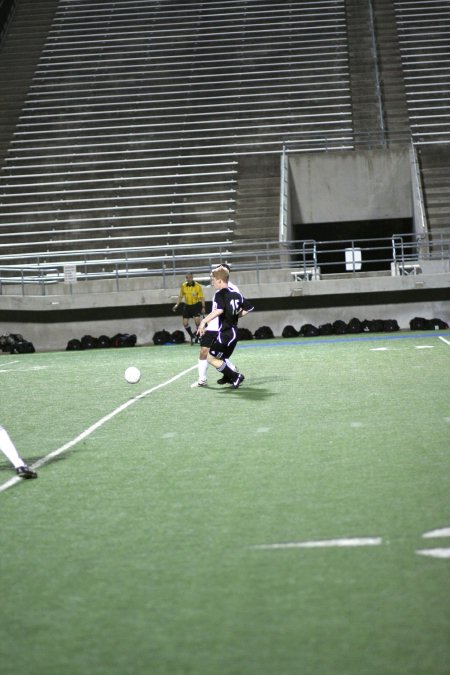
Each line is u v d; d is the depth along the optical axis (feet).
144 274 188.14
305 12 279.90
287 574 30.50
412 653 23.66
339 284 169.99
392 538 33.94
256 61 263.29
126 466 50.65
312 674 22.72
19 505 42.60
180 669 23.40
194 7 288.92
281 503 40.22
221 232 200.13
